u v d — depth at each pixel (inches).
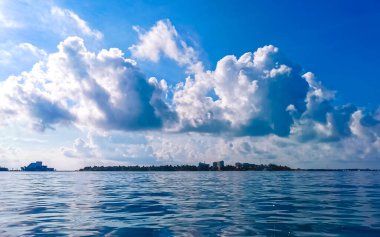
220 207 783.7
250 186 1599.4
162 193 1200.2
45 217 647.8
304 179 2506.2
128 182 2121.1
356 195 1068.5
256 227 533.3
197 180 2400.3
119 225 558.3
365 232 497.4
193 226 544.7
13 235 489.1
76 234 493.0
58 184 1905.8
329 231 503.8
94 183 2011.6
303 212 693.9
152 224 564.7
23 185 1811.0
